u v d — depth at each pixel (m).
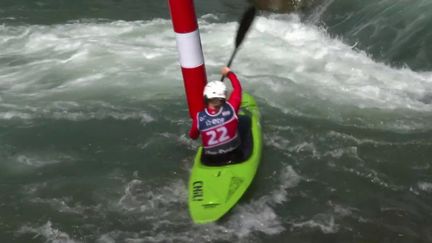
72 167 5.88
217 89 4.80
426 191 5.39
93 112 6.91
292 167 5.77
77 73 7.98
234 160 5.08
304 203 5.21
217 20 10.52
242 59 8.39
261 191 5.38
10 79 7.83
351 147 6.11
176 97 7.25
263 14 10.58
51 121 6.72
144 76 7.84
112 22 10.17
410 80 7.56
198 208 4.59
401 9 9.00
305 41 9.06
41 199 5.38
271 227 4.87
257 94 7.26
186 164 5.88
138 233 4.86
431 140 6.20
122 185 5.56
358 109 6.88
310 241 4.70
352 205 5.20
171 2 5.02
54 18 10.34
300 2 10.45
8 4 10.97
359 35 8.87
